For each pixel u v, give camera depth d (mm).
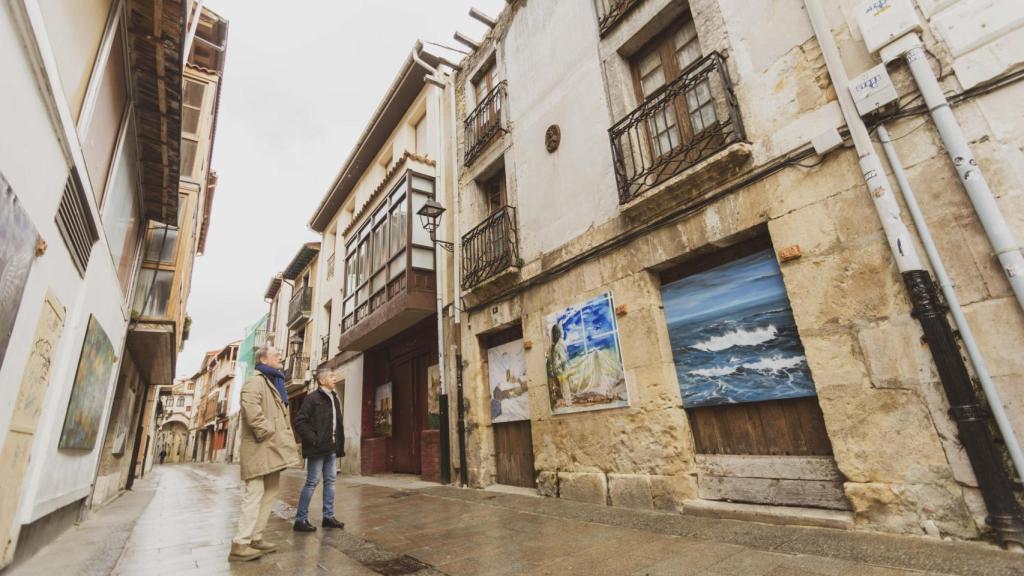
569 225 6059
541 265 6359
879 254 3328
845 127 3600
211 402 41312
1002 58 2996
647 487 4570
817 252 3656
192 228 8688
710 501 4238
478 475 6871
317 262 18062
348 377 13094
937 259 3031
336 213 16484
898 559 2586
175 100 4828
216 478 14430
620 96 5684
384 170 13422
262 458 3635
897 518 3035
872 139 3453
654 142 5367
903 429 3090
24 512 3266
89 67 3336
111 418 8352
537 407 6031
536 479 5863
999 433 2725
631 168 5379
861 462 3256
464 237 8008
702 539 3381
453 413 7680
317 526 4789
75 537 4441
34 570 3088
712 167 4316
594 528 4008
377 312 9648
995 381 2764
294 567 3236
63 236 3125
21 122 2141
